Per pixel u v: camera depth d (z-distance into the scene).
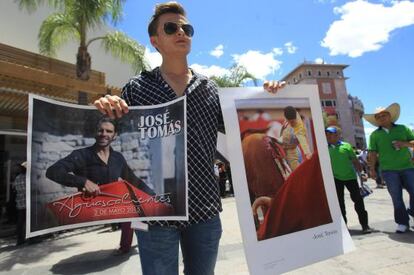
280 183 1.94
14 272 5.10
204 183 1.75
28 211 1.48
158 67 1.97
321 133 2.12
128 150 1.68
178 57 1.87
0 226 9.59
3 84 8.59
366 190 5.52
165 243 1.66
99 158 1.65
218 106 1.96
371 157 5.68
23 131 11.08
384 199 9.46
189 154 1.74
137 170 1.67
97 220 1.61
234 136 1.92
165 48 1.86
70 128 1.62
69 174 1.59
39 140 1.54
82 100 9.40
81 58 10.22
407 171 5.29
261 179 1.90
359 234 5.32
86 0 9.48
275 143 1.99
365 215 5.44
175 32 1.85
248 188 1.87
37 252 6.48
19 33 12.18
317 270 3.75
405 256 4.03
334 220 2.03
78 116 1.65
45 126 1.56
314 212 1.99
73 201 1.58
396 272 3.53
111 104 1.66
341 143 5.75
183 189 1.65
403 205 5.29
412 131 5.42
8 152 10.95
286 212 1.92
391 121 5.42
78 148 1.62
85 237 7.73
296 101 2.09
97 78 11.34
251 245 1.80
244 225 1.81
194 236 1.75
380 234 5.22
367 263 3.86
